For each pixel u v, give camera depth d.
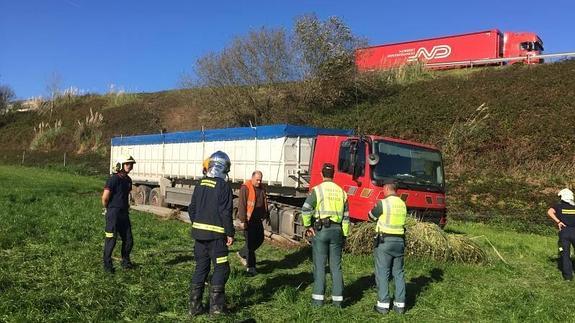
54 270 8.06
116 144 22.47
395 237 6.83
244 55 29.39
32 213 14.43
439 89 27.44
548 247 12.67
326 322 6.27
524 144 21.05
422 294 7.75
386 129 25.27
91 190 23.92
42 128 49.44
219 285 6.28
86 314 6.02
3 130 53.53
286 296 7.15
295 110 28.50
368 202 10.32
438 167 11.54
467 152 22.06
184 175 17.34
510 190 18.77
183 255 10.14
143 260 9.50
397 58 36.16
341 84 29.23
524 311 6.98
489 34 32.41
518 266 10.34
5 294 6.48
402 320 6.51
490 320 6.66
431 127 24.22
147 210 17.36
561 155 20.03
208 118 31.25
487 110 23.52
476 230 15.37
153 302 6.60
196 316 6.23
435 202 11.16
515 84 24.94
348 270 9.23
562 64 25.44
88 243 10.71
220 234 6.29
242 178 13.94
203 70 30.23
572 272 9.30
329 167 7.02
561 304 7.44
